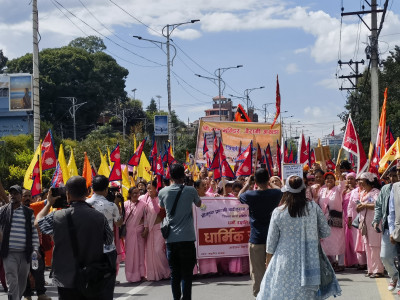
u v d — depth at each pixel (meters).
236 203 11.39
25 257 8.75
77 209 5.90
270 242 6.48
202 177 16.55
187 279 8.49
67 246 5.79
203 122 20.70
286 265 6.33
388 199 8.88
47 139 13.02
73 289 5.76
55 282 5.80
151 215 11.34
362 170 13.82
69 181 5.99
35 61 23.86
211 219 11.26
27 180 11.98
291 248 6.37
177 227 8.52
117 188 11.22
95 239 5.84
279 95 15.18
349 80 50.12
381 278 10.48
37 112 23.91
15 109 78.69
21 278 8.80
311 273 6.28
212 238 11.23
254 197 8.30
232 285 10.31
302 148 16.66
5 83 81.12
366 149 46.19
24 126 84.62
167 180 11.38
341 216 11.45
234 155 20.42
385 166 13.22
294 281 6.30
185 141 56.91
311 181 11.84
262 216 8.29
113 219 8.10
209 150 19.64
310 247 6.36
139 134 52.44
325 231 6.52
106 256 6.02
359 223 10.74
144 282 11.34
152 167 17.83
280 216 6.43
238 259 11.34
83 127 95.19
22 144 51.84
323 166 14.19
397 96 41.25
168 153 18.23
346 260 11.89
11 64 94.19
